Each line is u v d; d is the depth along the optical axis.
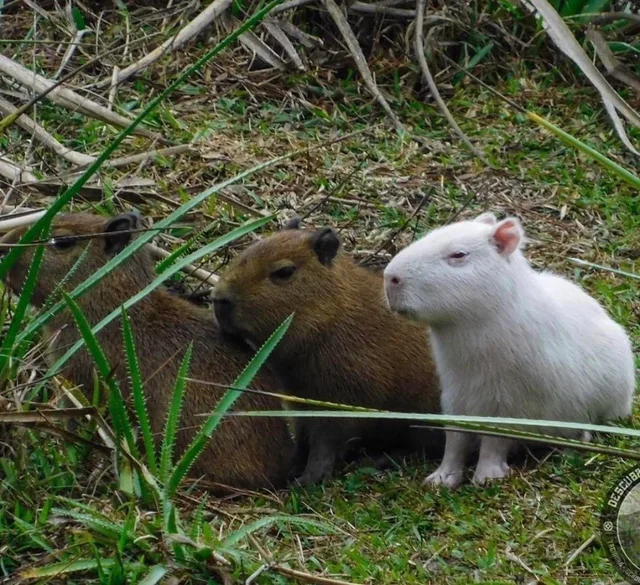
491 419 7.26
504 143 14.53
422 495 9.01
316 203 12.79
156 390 9.36
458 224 9.26
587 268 12.40
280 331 8.31
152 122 13.77
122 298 9.50
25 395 9.16
